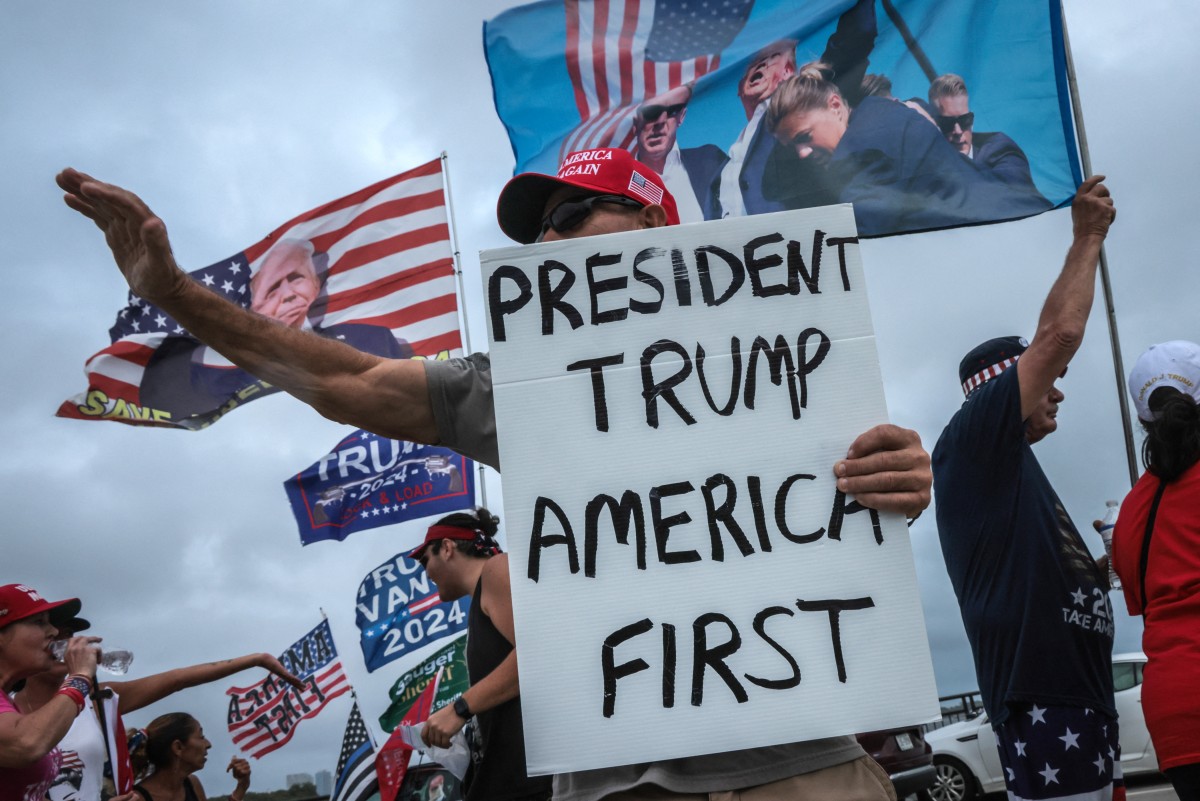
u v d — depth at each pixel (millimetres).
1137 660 9781
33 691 4098
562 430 1826
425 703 5051
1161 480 2600
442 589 3625
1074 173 4812
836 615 1756
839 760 1740
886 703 1725
